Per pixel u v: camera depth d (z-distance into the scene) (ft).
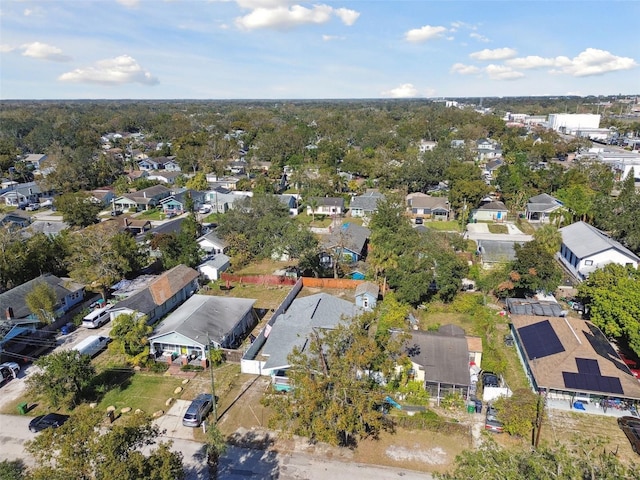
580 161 302.04
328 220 225.76
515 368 98.27
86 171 288.71
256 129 525.34
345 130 517.96
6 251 135.95
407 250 129.08
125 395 91.25
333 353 75.36
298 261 161.79
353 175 327.67
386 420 81.66
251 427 81.76
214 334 103.91
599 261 144.87
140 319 102.58
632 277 114.42
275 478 70.03
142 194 249.75
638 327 93.45
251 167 346.13
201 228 196.24
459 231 204.13
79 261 137.90
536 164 331.57
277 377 92.02
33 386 84.53
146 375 98.27
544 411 81.41
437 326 114.11
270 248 158.51
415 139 454.81
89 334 115.34
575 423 81.00
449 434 79.56
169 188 273.54
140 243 167.12
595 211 194.08
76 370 85.81
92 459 50.93
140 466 51.19
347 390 70.23
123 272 140.05
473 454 54.90
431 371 87.30
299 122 573.33
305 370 73.72
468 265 140.46
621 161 323.37
